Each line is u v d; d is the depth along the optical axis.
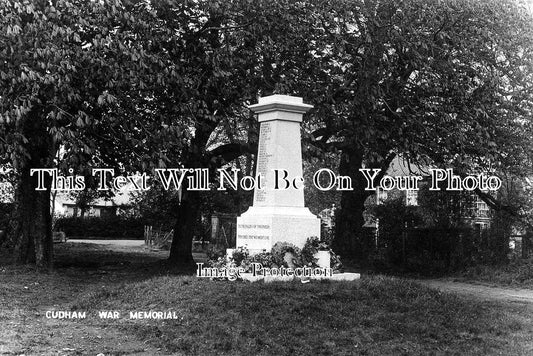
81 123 17.28
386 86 22.77
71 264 23.86
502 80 24.11
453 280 22.45
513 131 24.47
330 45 22.30
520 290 19.67
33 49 17.00
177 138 19.39
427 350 10.15
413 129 23.45
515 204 24.92
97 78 18.34
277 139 14.97
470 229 25.08
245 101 21.12
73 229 54.88
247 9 20.38
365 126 22.08
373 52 21.92
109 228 55.78
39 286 16.95
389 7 22.30
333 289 12.89
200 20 21.06
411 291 13.41
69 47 17.64
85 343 10.16
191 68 20.36
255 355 9.53
